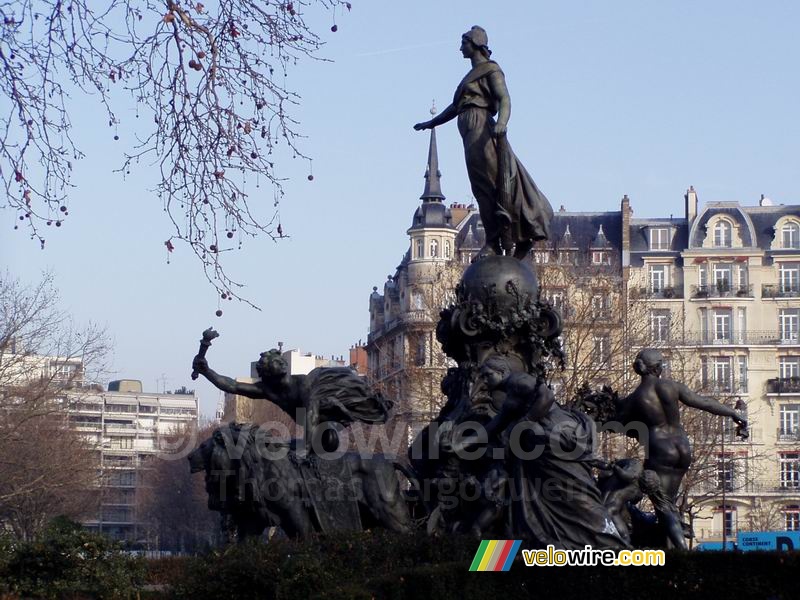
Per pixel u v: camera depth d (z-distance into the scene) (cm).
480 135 2627
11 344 5897
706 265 10956
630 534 2227
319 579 1911
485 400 2405
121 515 16150
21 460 5806
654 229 11112
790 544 2759
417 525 2333
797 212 11175
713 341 10850
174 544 11375
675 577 1878
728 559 1872
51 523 2689
